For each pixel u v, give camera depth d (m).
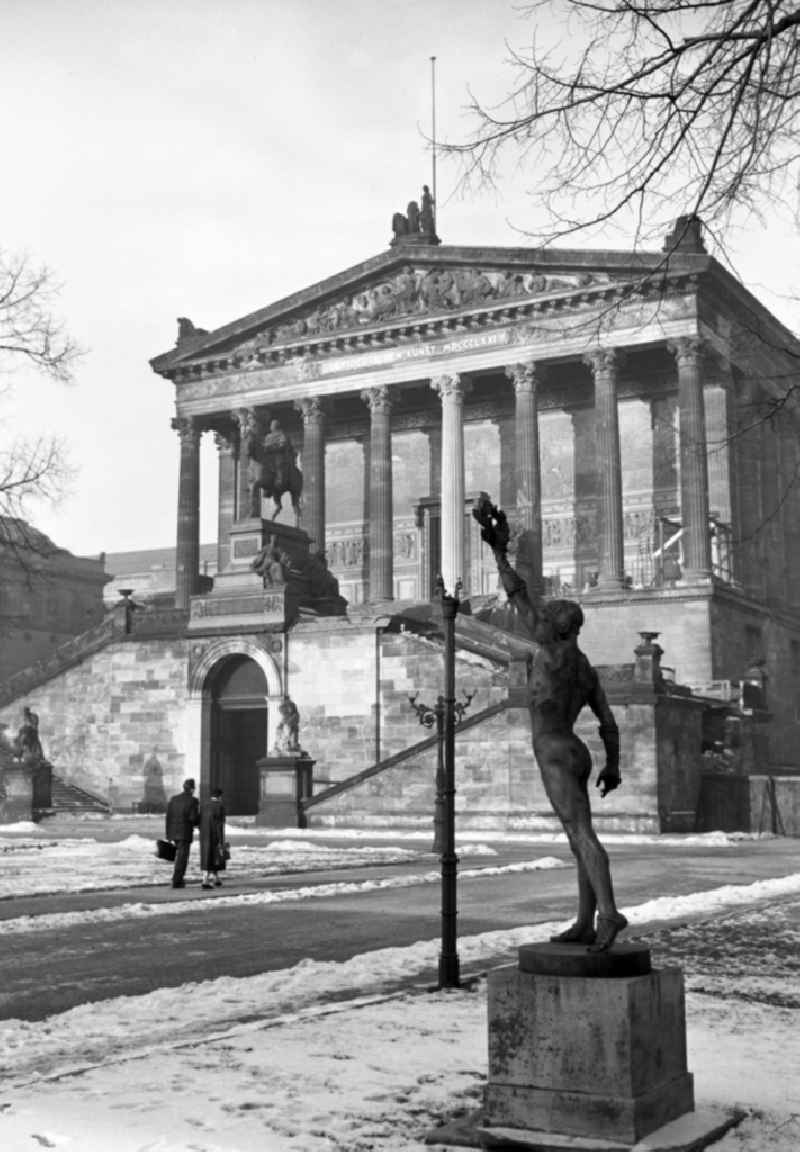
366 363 91.88
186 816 31.12
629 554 89.62
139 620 77.25
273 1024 12.83
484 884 30.92
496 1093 9.33
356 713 67.94
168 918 24.25
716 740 60.12
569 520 92.00
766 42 12.52
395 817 58.78
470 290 88.25
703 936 19.70
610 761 10.53
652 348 83.31
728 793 56.94
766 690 66.50
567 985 9.21
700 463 77.19
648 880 31.88
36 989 16.28
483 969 16.77
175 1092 10.12
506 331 86.44
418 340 89.88
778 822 55.59
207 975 17.33
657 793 52.94
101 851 44.56
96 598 131.25
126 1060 11.28
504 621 75.38
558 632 10.61
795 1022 12.92
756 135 12.98
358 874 34.72
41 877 33.00
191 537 96.69
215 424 102.62
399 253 90.19
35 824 65.31
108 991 16.09
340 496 101.94
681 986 9.88
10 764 69.88
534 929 20.42
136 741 75.06
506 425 96.00
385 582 88.69
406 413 99.94
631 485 90.62
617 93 13.29
